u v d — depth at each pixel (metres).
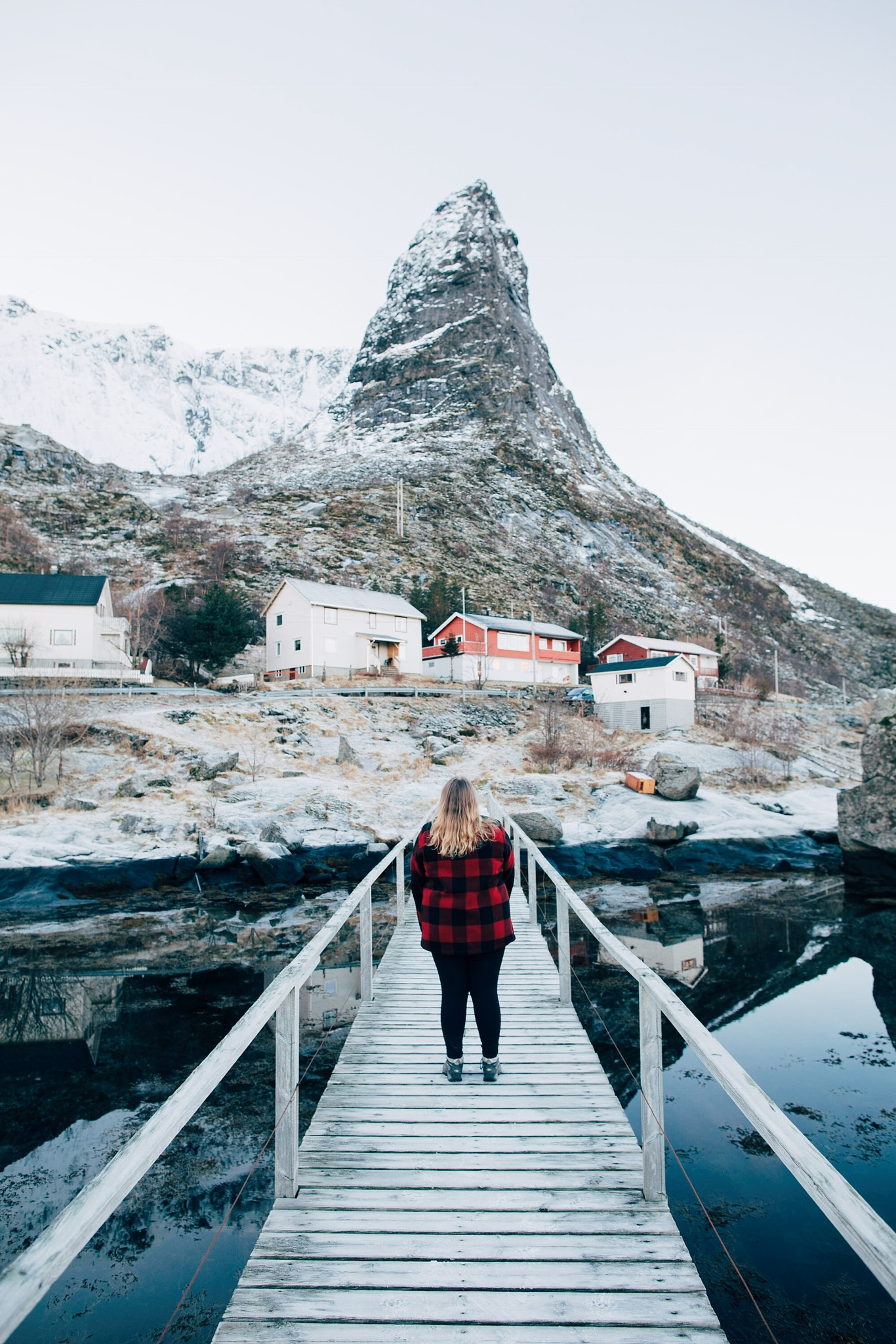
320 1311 2.97
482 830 4.59
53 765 26.19
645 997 3.84
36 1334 4.20
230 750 29.42
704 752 36.38
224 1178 5.80
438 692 43.53
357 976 11.33
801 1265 4.80
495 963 4.84
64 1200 5.61
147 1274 4.72
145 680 39.16
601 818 25.78
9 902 17.44
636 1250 3.34
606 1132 4.46
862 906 17.56
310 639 47.97
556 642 62.34
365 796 26.48
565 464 168.25
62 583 41.19
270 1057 8.37
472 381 186.00
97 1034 9.20
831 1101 7.29
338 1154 4.21
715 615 120.00
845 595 165.12
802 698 87.25
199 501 120.69
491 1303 3.02
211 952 13.29
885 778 21.03
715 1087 7.52
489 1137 4.40
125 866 19.33
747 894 19.08
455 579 93.88
